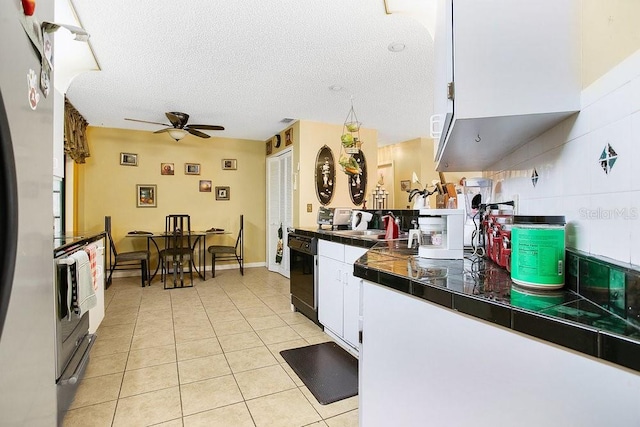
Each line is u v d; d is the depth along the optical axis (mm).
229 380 2070
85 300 1780
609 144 799
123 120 4680
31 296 834
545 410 682
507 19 962
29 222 825
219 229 5602
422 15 2156
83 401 1833
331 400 1854
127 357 2383
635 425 554
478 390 828
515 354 739
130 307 3596
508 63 960
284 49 2629
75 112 4113
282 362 2314
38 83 905
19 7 775
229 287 4539
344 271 2539
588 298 807
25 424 793
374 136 5270
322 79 3246
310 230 3305
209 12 2141
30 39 844
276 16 2184
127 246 5238
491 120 1015
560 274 898
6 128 641
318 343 2641
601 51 835
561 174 1052
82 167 4945
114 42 2504
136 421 1665
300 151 4719
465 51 984
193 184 5668
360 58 2791
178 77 3180
